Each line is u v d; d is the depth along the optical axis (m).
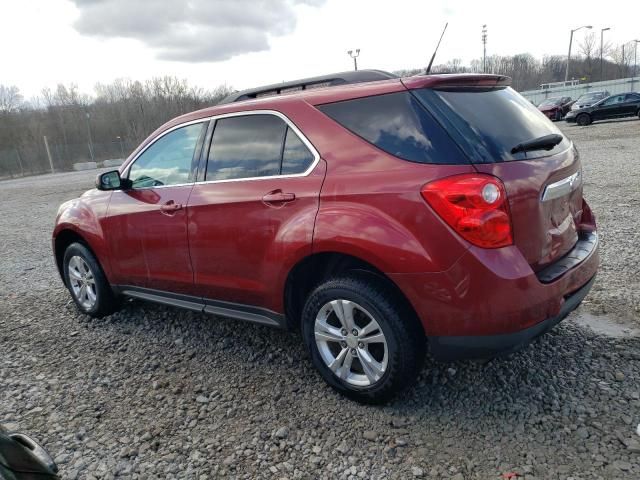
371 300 2.80
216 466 2.63
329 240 2.84
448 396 3.07
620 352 3.39
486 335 2.55
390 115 2.82
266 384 3.39
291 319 3.32
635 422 2.69
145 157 4.14
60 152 45.91
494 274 2.47
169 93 63.22
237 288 3.46
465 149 2.56
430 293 2.60
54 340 4.36
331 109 3.04
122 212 4.16
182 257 3.77
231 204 3.36
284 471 2.57
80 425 3.06
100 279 4.60
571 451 2.53
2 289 6.01
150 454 2.76
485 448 2.61
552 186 2.80
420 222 2.58
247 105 3.46
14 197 18.48
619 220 6.62
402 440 2.71
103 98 65.12
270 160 3.26
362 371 3.08
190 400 3.27
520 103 3.17
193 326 4.41
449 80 2.83
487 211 2.47
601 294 4.34
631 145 15.08
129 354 3.99
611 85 48.12
